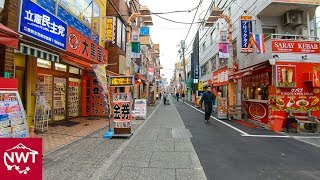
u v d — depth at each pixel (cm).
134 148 774
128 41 1505
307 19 1481
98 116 1614
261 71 1444
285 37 1548
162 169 570
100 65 1011
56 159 641
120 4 1870
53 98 1209
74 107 1474
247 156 701
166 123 1408
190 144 839
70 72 1402
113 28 1691
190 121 1523
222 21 2453
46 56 855
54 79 1220
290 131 1174
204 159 661
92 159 646
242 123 1452
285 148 816
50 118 1184
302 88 1266
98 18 1594
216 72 2241
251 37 1328
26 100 967
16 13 763
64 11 1112
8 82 512
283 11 1502
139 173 541
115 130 962
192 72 4578
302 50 1295
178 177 520
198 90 3538
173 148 778
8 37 549
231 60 1712
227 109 1675
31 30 764
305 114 1254
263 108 1377
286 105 1251
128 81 1005
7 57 733
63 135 960
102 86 1003
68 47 1037
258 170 576
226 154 719
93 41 1375
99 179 502
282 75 1254
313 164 633
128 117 964
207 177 524
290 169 588
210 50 3077
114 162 621
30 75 985
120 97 970
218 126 1313
